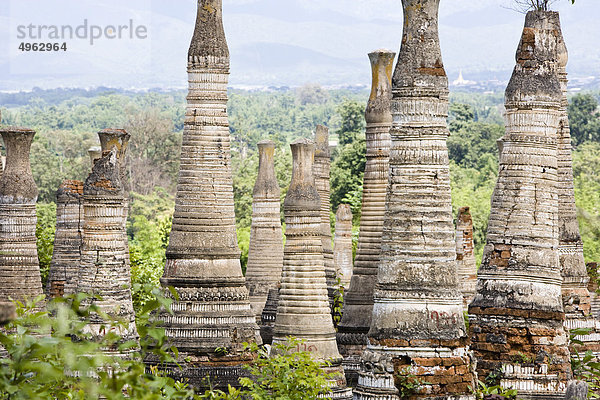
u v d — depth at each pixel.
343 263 38.53
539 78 23.41
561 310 22.95
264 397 22.08
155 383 15.42
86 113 127.38
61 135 95.00
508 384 22.59
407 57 20.72
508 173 23.39
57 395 15.69
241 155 101.94
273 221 36.47
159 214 80.38
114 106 131.38
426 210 20.42
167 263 27.89
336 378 26.53
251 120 135.50
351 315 28.94
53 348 15.01
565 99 28.16
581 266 28.11
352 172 64.50
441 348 20.12
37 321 14.92
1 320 14.62
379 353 20.27
